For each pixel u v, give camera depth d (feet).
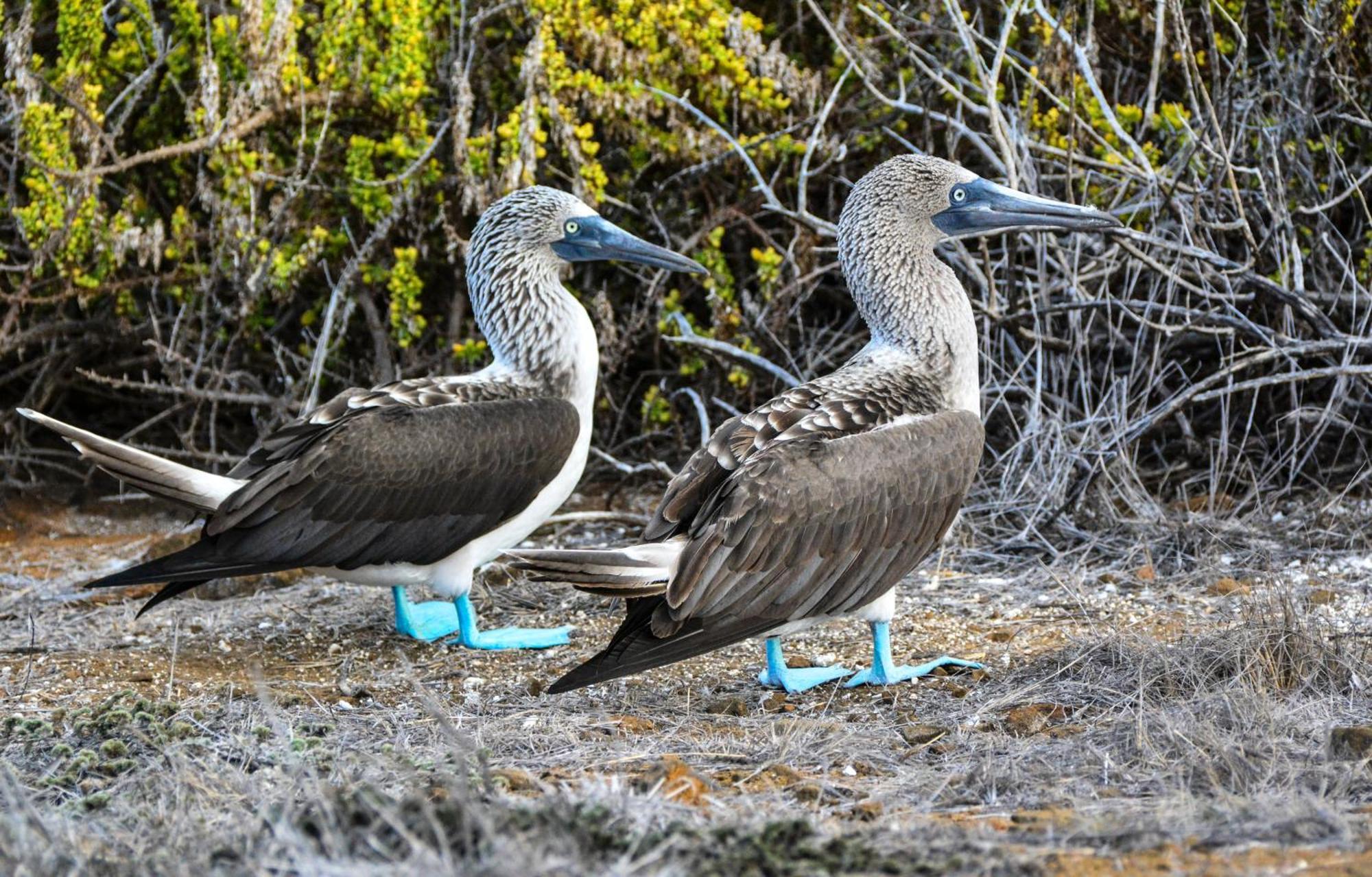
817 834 22.82
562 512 51.90
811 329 55.11
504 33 54.85
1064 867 21.88
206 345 57.11
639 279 54.54
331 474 36.81
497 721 31.32
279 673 37.19
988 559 43.60
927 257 35.40
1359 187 48.96
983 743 28.86
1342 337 44.55
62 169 49.96
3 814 25.27
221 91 52.85
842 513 31.48
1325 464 48.80
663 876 20.30
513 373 40.27
